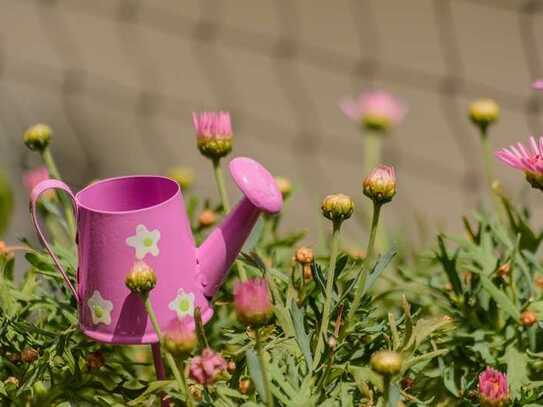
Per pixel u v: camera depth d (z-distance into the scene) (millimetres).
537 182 809
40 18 3195
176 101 2840
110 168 2453
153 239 781
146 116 2699
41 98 2625
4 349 851
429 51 2979
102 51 3084
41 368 822
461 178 2336
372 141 1270
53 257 797
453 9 3104
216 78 2965
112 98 2770
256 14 3297
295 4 3328
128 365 869
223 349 881
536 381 837
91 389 851
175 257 785
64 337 828
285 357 815
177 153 2574
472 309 879
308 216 1699
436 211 2240
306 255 838
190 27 3219
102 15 3268
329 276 808
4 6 3240
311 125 2746
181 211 790
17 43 3037
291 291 839
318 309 845
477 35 2998
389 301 942
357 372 796
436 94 2758
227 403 793
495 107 967
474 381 842
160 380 801
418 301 922
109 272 781
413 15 3191
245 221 792
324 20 3252
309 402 787
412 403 824
